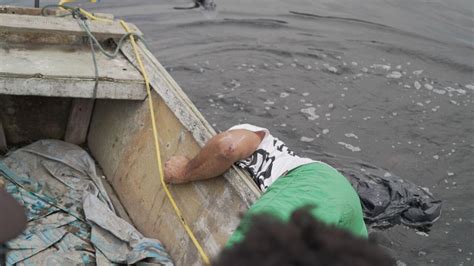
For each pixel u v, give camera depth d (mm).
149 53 3871
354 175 4934
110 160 3977
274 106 5852
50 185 3742
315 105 5961
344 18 7844
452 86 6562
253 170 2824
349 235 1288
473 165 5340
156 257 3201
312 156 5227
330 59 6777
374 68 6723
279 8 7883
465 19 8188
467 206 4820
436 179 5133
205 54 6551
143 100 3752
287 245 1226
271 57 6664
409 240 4383
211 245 2984
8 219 1454
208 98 5840
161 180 3422
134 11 7234
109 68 3729
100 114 4141
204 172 3004
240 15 7520
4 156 3965
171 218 3322
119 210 3742
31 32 3707
